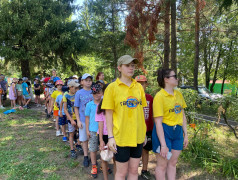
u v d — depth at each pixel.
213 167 3.33
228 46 15.23
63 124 4.79
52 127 6.23
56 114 5.33
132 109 2.11
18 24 11.30
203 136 4.27
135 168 2.24
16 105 9.98
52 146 4.56
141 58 7.93
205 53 16.33
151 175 3.22
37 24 12.13
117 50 13.30
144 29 7.34
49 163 3.70
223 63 16.23
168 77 2.40
